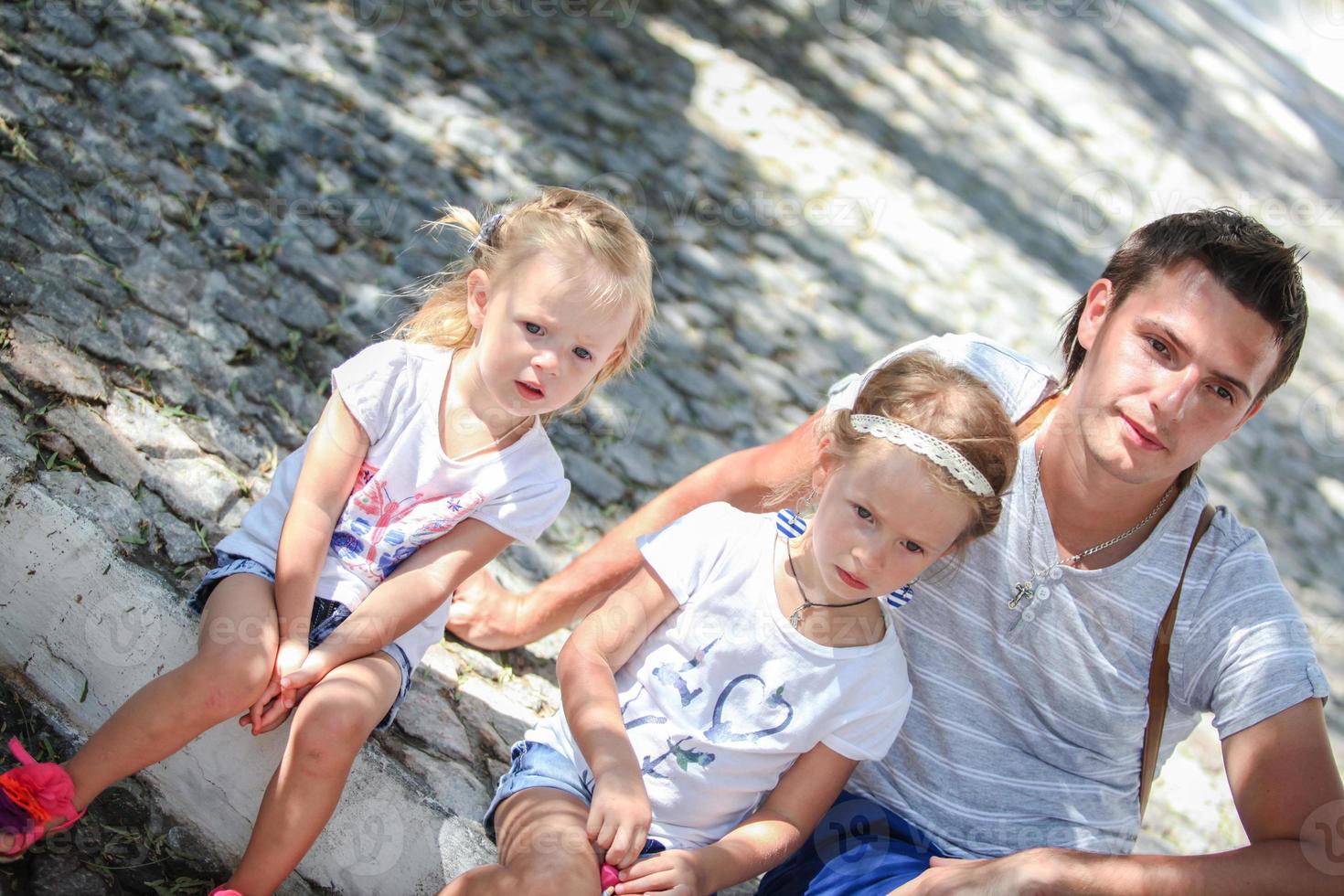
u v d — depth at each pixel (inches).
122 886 83.2
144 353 115.8
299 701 84.4
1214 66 366.3
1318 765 77.5
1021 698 88.2
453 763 95.7
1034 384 90.7
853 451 83.0
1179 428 79.0
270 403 121.4
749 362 169.6
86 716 90.8
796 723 85.2
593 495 138.0
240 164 151.4
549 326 85.6
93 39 155.7
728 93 231.1
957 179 242.1
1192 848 134.3
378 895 89.7
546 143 190.2
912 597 88.2
